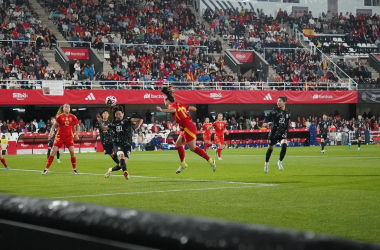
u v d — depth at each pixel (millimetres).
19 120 52656
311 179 17984
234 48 67375
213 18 71750
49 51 57438
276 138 20953
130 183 17188
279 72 63812
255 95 56719
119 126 18281
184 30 67125
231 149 48875
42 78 51906
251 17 73000
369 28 76750
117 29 63156
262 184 16328
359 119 59844
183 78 58281
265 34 71000
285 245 1428
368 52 74312
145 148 50906
